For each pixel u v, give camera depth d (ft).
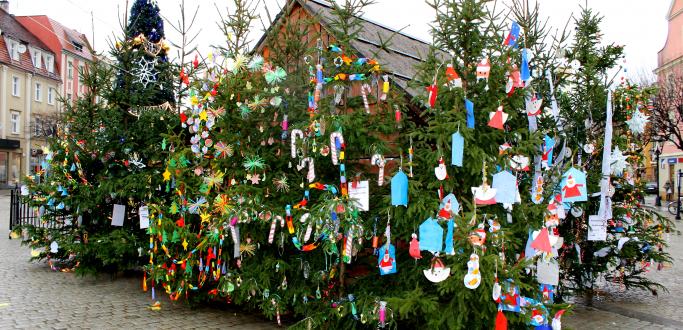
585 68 21.48
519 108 16.40
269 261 17.67
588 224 20.52
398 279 15.88
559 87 21.56
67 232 26.73
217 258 19.20
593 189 20.48
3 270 27.66
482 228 13.51
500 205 15.75
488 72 14.53
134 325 18.31
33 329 17.49
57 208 26.23
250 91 18.35
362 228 15.55
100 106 26.17
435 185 14.71
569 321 20.11
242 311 20.39
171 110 25.02
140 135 24.98
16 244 36.55
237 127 18.95
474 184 15.38
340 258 17.11
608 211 20.08
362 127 16.15
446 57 20.27
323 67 17.06
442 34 16.12
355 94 18.37
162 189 24.44
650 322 20.10
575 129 21.75
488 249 13.93
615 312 21.56
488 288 13.38
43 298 21.84
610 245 22.45
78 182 25.96
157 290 23.61
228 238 18.71
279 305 17.44
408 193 14.85
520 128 16.22
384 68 16.76
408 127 17.06
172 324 18.52
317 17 18.30
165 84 26.68
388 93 16.75
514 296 13.53
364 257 17.76
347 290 17.33
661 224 23.38
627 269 23.63
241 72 18.72
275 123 18.79
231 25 19.63
